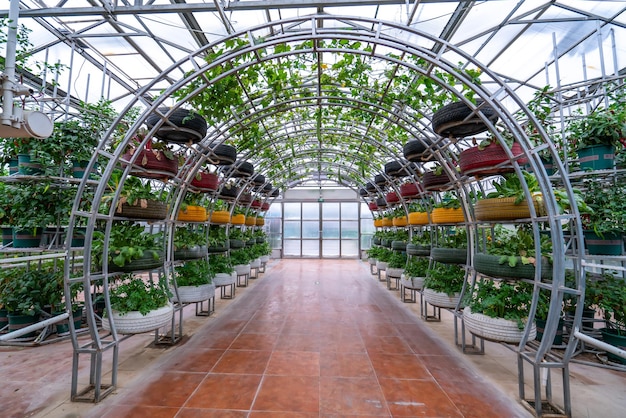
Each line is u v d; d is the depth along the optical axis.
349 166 9.30
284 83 3.61
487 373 2.82
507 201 2.47
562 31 3.84
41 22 3.50
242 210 7.76
